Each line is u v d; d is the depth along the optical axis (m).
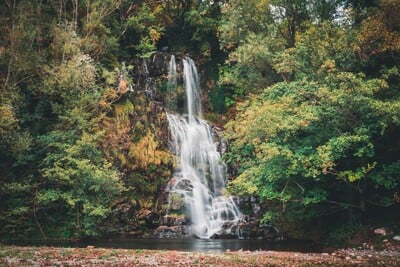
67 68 24.62
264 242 23.09
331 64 20.34
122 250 18.14
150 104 29.72
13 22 24.75
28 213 23.72
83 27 28.86
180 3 38.00
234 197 27.97
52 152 24.27
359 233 21.47
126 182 26.39
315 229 24.28
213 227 26.55
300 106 20.78
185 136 30.78
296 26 29.53
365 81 20.44
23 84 25.70
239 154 26.84
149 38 34.44
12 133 22.97
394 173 20.66
